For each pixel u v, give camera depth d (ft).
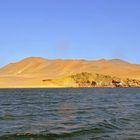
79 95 301.63
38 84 581.94
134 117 114.73
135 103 197.26
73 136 76.28
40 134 77.46
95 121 103.24
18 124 97.35
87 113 131.75
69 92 370.32
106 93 344.08
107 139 73.36
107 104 187.93
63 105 179.63
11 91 407.23
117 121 102.53
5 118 113.80
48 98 253.44
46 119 110.83
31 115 124.47
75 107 164.86
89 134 79.15
